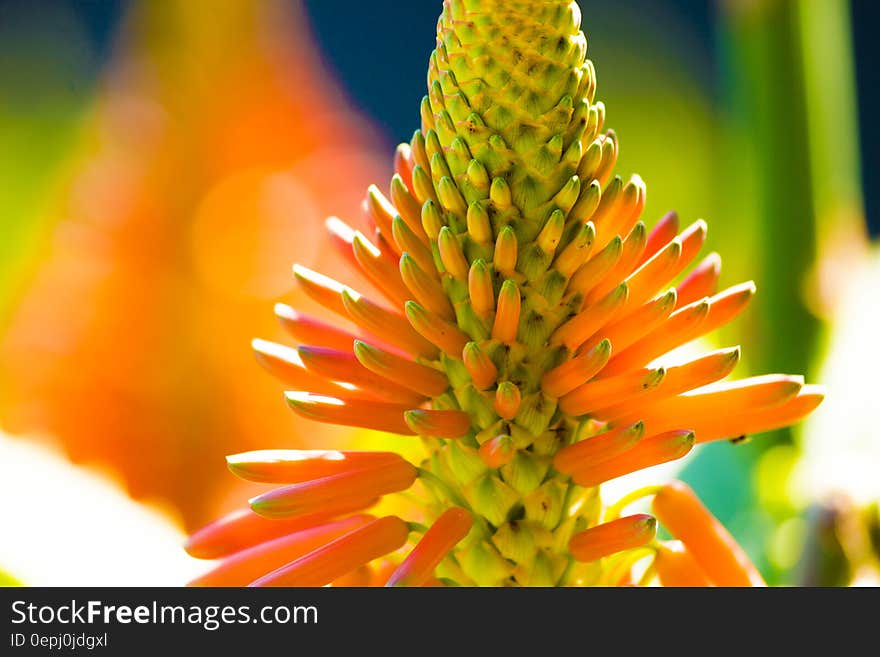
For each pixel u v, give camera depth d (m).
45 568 0.55
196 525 0.65
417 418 0.47
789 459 0.63
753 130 0.67
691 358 0.48
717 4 0.70
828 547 0.55
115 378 0.65
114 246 0.67
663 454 0.47
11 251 0.72
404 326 0.49
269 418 0.66
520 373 0.48
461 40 0.47
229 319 0.66
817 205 0.67
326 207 0.71
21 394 0.65
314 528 0.50
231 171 0.68
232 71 0.69
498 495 0.49
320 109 0.73
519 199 0.47
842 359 0.66
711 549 0.49
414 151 0.49
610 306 0.47
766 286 0.67
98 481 0.59
